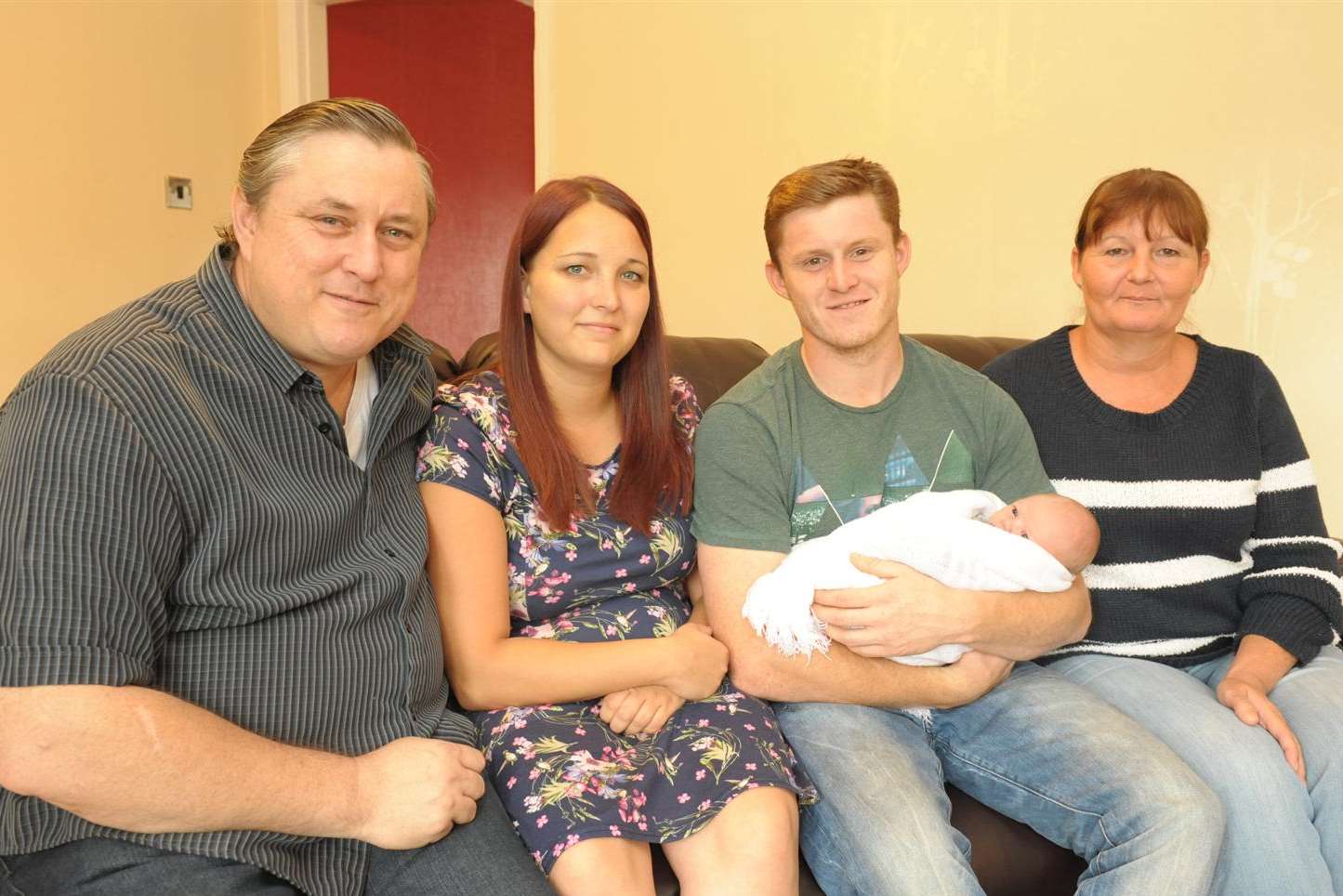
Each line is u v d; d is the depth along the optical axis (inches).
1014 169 115.6
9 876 42.3
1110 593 69.2
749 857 48.9
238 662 45.6
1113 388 71.2
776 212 64.1
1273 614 67.1
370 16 183.6
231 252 51.0
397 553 52.2
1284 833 56.1
